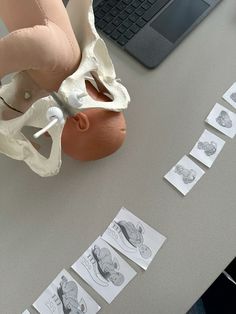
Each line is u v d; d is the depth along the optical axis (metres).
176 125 0.78
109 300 0.69
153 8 0.84
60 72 0.65
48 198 0.75
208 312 0.92
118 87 0.72
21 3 0.62
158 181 0.75
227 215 0.72
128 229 0.72
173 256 0.70
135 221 0.73
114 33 0.83
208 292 0.93
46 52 0.60
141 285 0.69
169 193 0.74
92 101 0.65
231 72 0.81
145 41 0.83
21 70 0.65
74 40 0.66
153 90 0.81
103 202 0.74
